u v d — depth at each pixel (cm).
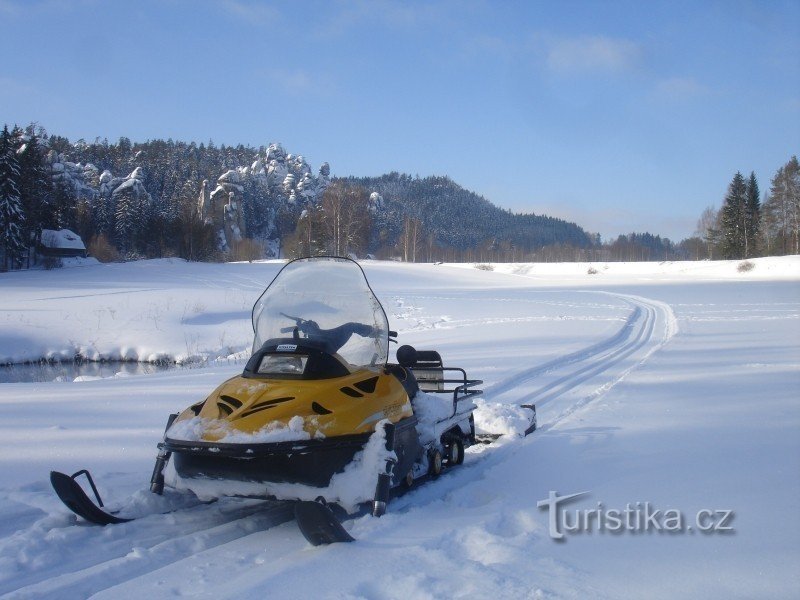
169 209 10600
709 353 1423
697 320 2273
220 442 425
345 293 556
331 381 475
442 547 406
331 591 344
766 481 534
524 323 2180
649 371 1186
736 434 700
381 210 13025
